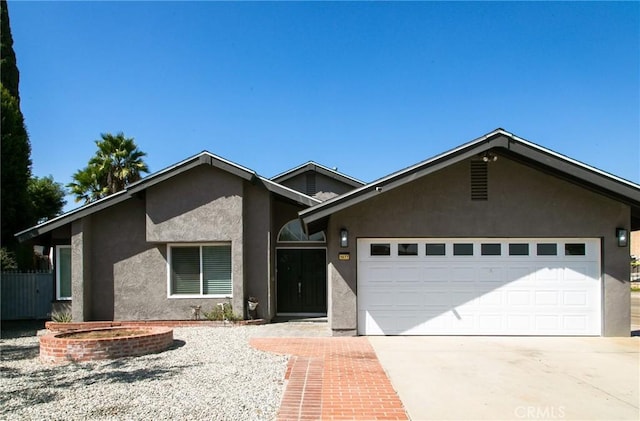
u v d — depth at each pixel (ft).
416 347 32.37
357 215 37.32
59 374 26.09
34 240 51.52
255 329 41.73
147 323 45.19
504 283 37.01
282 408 19.63
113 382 24.02
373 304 37.42
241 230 45.32
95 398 21.25
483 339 35.40
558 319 36.68
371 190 34.53
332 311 37.19
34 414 19.21
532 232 36.70
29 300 56.75
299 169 62.75
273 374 25.32
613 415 18.98
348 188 64.18
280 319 48.24
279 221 51.78
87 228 46.91
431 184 37.22
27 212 66.64
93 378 24.94
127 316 46.80
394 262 37.50
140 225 47.62
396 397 21.12
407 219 37.06
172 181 45.91
